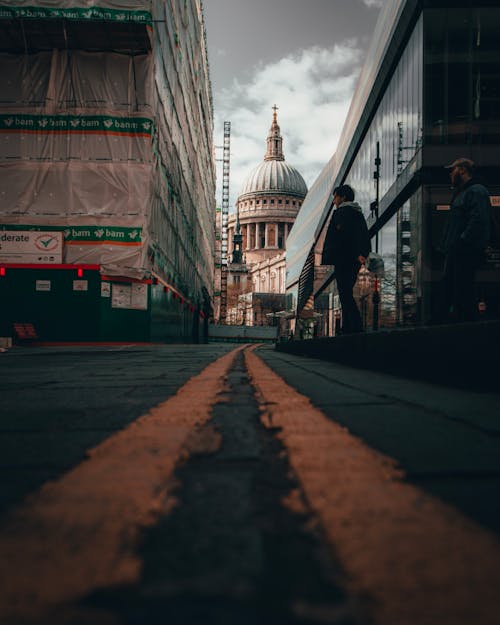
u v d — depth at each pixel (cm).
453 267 493
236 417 212
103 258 2102
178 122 2992
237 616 56
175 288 3084
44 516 91
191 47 3572
